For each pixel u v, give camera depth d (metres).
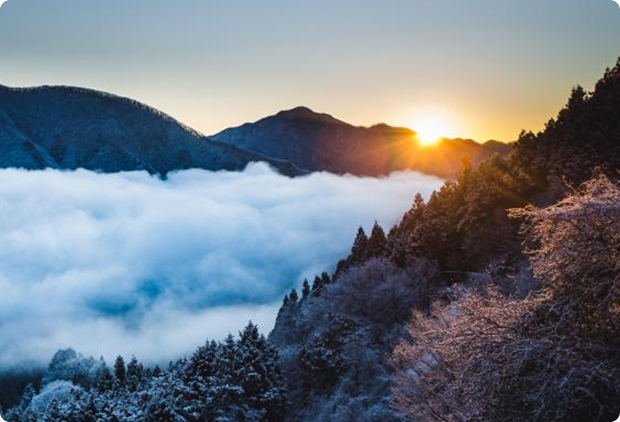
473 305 16.73
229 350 55.03
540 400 14.02
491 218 61.50
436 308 31.41
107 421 48.44
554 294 15.84
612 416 14.09
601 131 59.72
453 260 65.38
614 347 14.52
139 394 53.94
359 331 60.84
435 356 23.03
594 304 15.31
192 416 47.56
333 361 58.88
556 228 16.16
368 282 72.06
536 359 14.91
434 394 21.69
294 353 66.12
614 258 14.97
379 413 41.25
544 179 62.69
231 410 49.53
